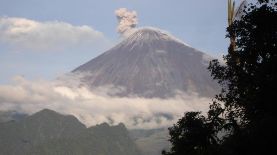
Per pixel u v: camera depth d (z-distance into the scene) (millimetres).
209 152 33688
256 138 26297
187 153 37781
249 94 32000
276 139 25859
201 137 36844
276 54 33062
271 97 29266
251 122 29859
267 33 33844
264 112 29594
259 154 26281
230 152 27531
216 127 36656
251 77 33062
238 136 27812
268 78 29953
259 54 34062
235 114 34375
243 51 34344
